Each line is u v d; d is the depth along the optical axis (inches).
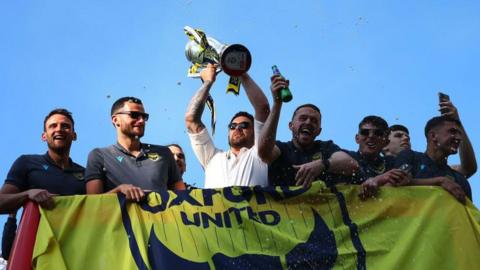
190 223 209.8
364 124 247.8
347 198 217.8
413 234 212.2
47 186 231.1
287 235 209.0
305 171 224.7
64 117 241.6
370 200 218.1
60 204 207.6
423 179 225.6
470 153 264.8
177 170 240.7
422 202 218.7
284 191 216.5
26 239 201.0
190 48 273.7
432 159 245.0
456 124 245.1
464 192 234.2
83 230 204.8
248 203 214.4
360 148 247.9
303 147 245.1
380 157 250.4
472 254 210.4
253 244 206.8
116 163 230.5
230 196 215.2
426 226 214.2
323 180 234.5
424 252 209.3
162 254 203.6
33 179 231.6
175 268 201.3
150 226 208.4
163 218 210.1
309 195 217.0
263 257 204.5
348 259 206.5
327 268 204.8
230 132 257.0
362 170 235.8
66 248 201.2
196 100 263.3
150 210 211.3
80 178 237.0
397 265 206.1
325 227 211.8
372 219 214.2
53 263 197.3
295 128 244.7
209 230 208.8
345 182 235.0
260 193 216.1
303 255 205.9
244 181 242.4
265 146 231.9
